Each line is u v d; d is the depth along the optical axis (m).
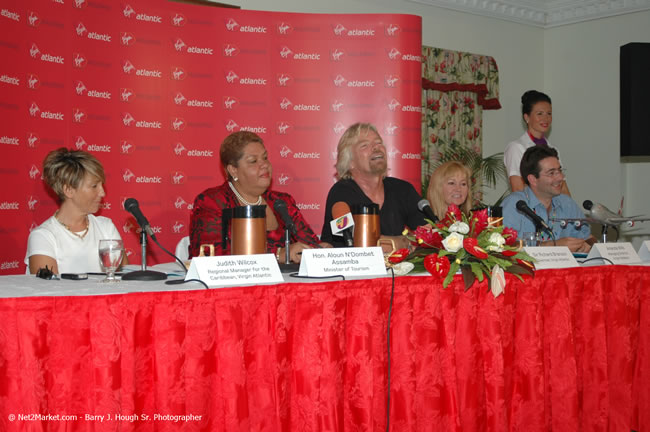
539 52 7.53
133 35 4.39
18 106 3.80
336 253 2.03
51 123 4.02
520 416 2.16
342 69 4.80
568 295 2.27
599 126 7.16
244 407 1.77
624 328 2.41
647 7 6.73
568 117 7.41
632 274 2.43
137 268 2.40
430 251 2.15
